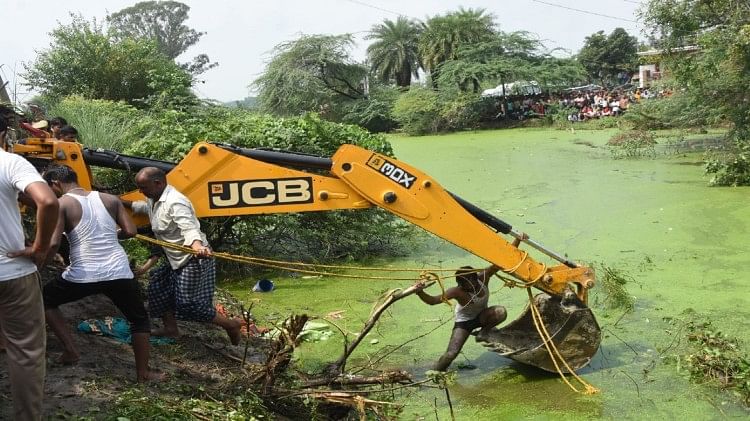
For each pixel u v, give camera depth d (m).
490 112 38.69
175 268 5.40
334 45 41.84
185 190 5.65
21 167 3.55
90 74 21.38
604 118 33.53
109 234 4.73
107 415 4.11
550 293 6.19
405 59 49.59
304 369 6.30
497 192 15.47
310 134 10.41
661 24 18.28
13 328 3.61
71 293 4.63
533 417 5.39
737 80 16.92
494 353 6.71
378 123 41.66
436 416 5.31
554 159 21.12
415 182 5.81
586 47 56.38
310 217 10.14
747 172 14.52
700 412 5.34
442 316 7.70
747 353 6.25
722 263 9.17
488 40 41.53
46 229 3.52
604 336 6.96
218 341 6.31
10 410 4.02
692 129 21.78
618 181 16.09
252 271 9.70
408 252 10.77
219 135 9.91
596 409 5.47
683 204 13.00
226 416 4.41
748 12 17.03
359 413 4.73
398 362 6.52
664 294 8.10
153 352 5.51
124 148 11.94
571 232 11.37
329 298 8.47
